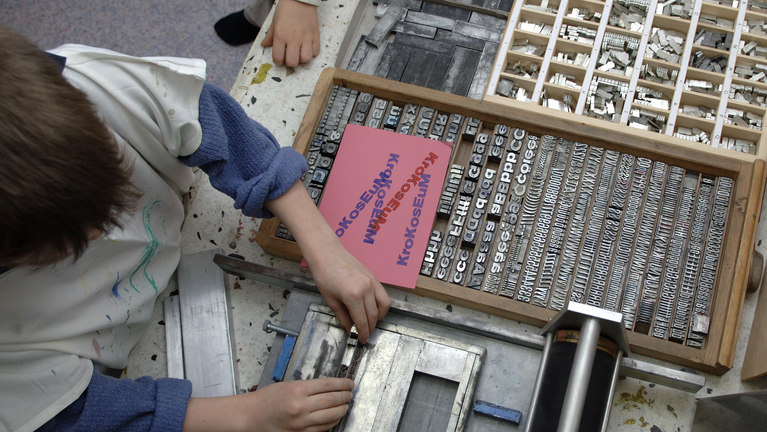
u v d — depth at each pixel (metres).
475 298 1.00
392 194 1.10
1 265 0.59
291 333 0.97
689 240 1.03
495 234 1.06
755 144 1.12
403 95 1.18
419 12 1.33
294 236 0.94
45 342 0.78
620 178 1.07
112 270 0.87
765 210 1.09
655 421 0.94
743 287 0.97
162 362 1.04
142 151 0.90
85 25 2.14
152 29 2.13
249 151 0.92
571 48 1.22
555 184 1.08
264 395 0.84
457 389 0.90
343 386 0.86
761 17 1.21
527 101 1.16
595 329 0.76
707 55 1.20
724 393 0.96
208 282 1.07
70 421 0.78
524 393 0.91
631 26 1.23
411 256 1.05
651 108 1.15
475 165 1.11
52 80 0.58
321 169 1.14
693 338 0.97
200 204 1.16
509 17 1.25
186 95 0.85
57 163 0.54
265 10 1.91
